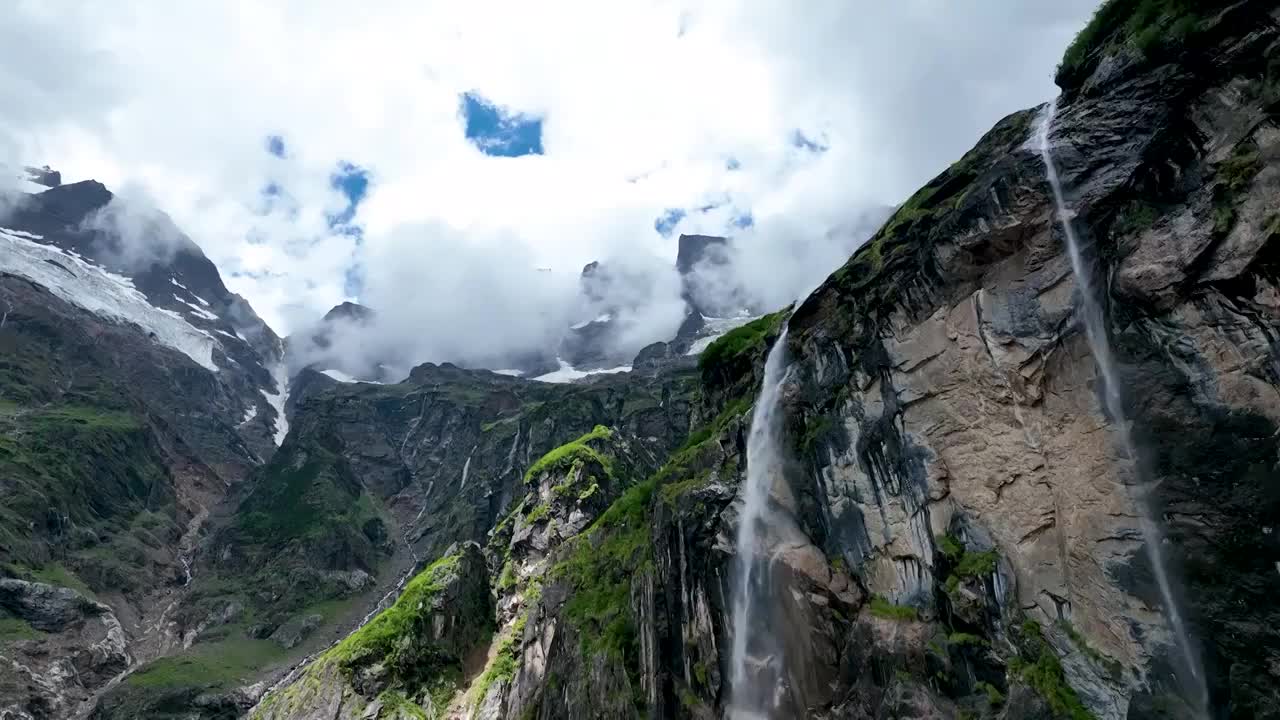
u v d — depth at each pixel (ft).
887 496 136.87
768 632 149.89
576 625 225.56
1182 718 90.58
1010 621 112.06
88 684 419.54
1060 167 118.21
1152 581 96.94
